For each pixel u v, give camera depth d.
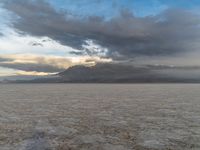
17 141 11.52
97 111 21.91
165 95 43.69
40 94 48.66
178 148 10.45
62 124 15.79
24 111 21.80
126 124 15.70
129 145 10.95
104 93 52.66
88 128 14.52
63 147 10.64
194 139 11.86
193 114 19.72
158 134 12.94
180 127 14.64
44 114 20.05
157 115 19.36
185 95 43.34
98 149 10.38
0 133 13.09
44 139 11.95
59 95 45.38
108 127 14.85
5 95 44.91
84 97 39.66
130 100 33.12
